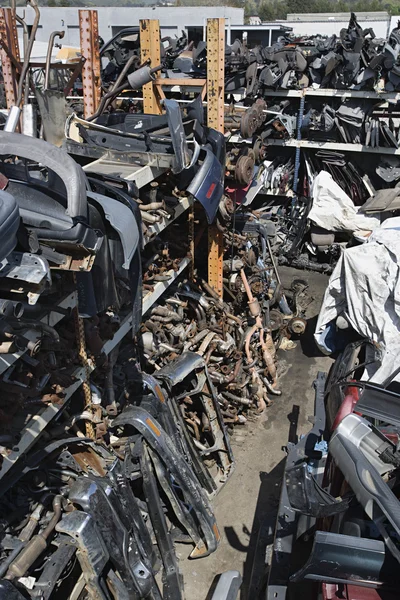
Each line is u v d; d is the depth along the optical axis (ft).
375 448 9.43
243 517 13.47
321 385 14.67
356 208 26.53
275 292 20.59
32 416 8.55
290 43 28.78
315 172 29.99
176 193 13.66
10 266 6.93
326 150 29.35
